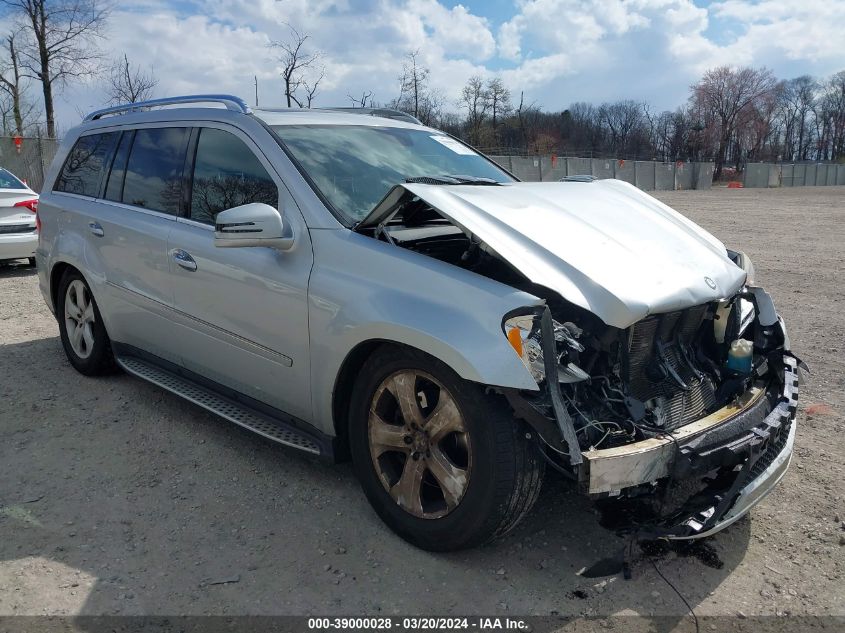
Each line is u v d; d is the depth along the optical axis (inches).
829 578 115.8
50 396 189.5
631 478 104.9
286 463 153.3
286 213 136.3
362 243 124.3
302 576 114.4
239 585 112.0
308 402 133.3
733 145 3356.3
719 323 135.9
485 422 106.2
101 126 199.2
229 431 169.0
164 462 153.0
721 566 118.8
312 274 128.2
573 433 102.4
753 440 113.7
